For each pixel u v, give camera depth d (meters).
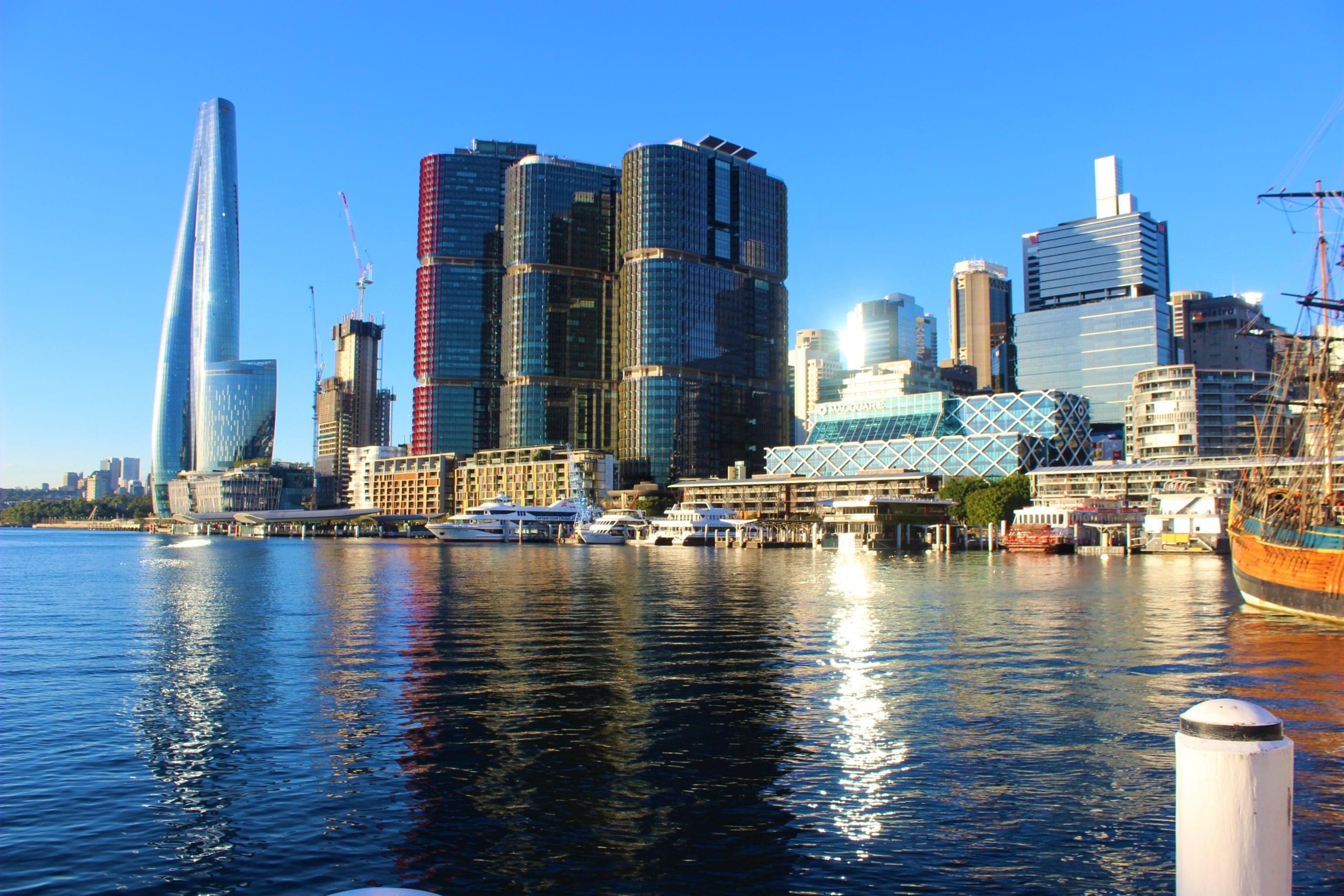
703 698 38.47
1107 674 43.91
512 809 25.12
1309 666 46.12
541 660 47.78
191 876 21.17
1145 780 27.14
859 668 45.56
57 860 22.05
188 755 30.30
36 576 121.81
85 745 31.48
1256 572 74.12
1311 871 20.14
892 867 21.22
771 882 20.52
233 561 168.38
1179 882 6.34
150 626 62.97
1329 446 83.44
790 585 101.88
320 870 21.42
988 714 35.34
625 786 26.91
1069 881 20.36
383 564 151.88
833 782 27.19
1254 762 6.01
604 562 161.00
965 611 72.50
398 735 32.50
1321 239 90.81
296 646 53.16
